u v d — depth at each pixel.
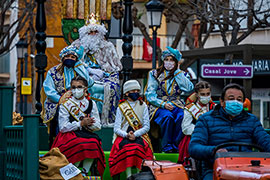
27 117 13.49
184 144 16.17
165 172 12.28
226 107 12.70
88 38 18.88
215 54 28.02
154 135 18.06
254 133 12.86
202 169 12.81
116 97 18.48
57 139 15.30
